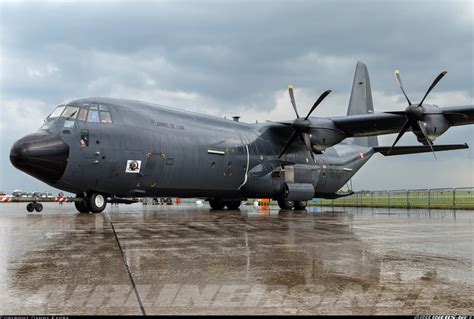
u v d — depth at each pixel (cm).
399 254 674
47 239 831
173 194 1930
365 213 2006
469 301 410
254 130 2295
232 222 1315
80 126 1576
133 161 1683
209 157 1962
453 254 676
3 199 1797
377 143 2988
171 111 1952
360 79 2980
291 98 2114
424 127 1816
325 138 2081
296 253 681
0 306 387
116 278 497
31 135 1515
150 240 829
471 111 1795
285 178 2312
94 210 1697
